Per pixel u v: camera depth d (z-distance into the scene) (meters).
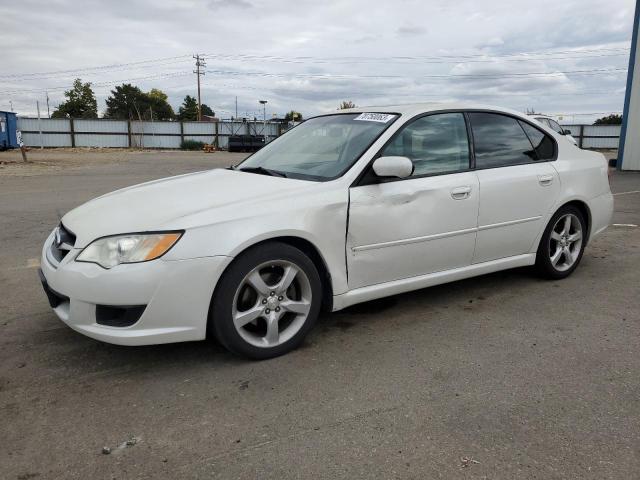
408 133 3.93
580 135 43.44
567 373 3.17
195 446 2.50
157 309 2.99
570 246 5.03
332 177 3.62
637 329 3.82
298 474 2.29
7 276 5.22
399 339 3.68
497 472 2.29
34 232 7.42
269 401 2.88
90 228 3.21
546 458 2.38
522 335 3.73
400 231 3.75
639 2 15.69
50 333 3.79
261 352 3.31
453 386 3.03
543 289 4.71
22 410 2.80
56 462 2.38
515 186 4.36
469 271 4.26
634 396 2.90
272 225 3.21
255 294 3.29
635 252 6.01
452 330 3.83
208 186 3.67
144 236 3.01
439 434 2.57
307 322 3.47
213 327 3.18
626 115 16.48
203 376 3.16
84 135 45.00
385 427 2.63
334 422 2.68
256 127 48.56
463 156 4.18
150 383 3.08
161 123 46.72
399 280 3.88
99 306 3.03
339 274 3.55
